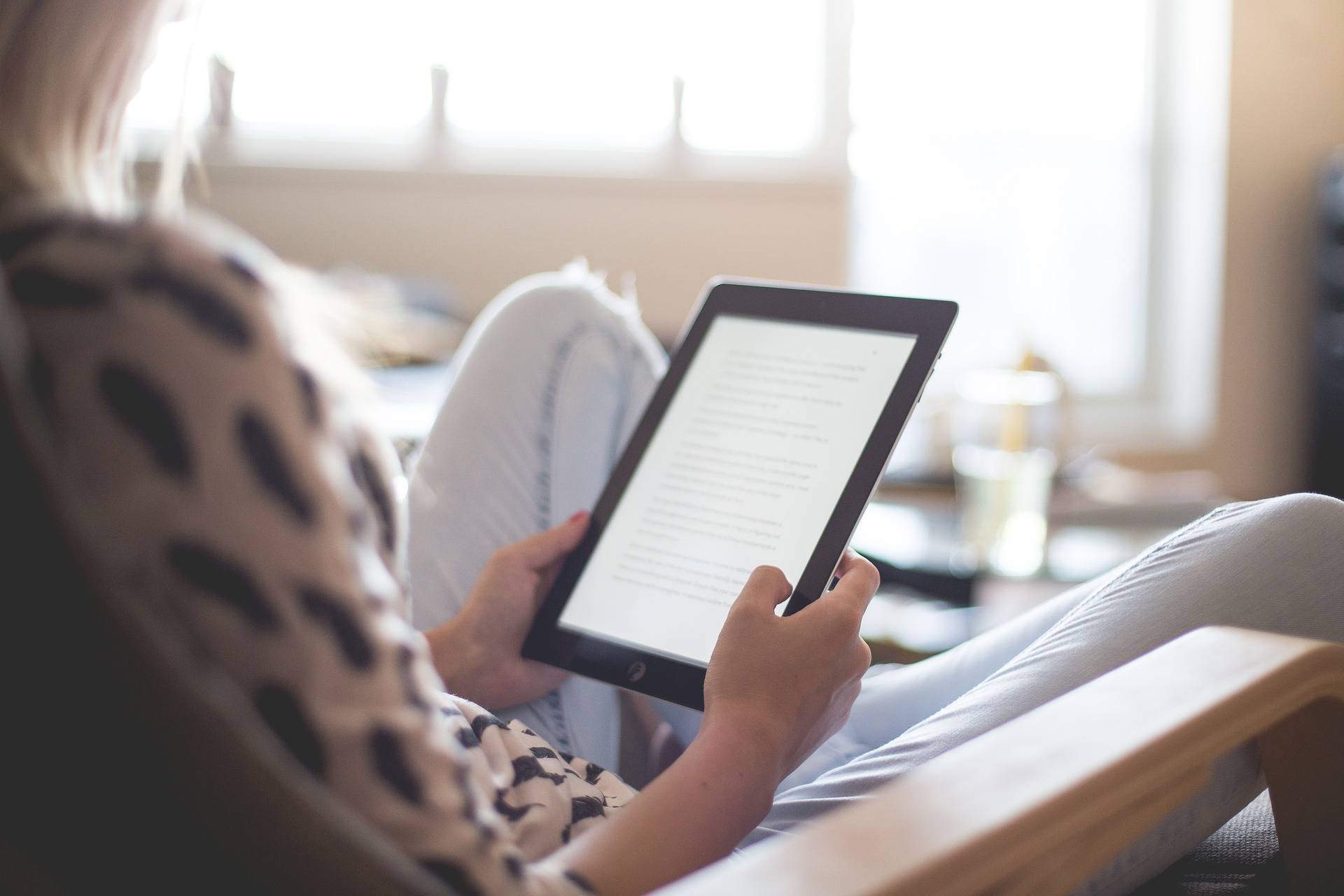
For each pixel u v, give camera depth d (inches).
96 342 15.1
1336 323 166.6
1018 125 173.6
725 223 162.1
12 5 17.6
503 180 154.1
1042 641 31.0
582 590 36.7
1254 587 29.3
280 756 15.4
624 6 157.4
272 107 148.3
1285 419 180.1
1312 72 174.1
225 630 15.9
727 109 162.7
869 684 41.9
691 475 37.0
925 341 35.4
